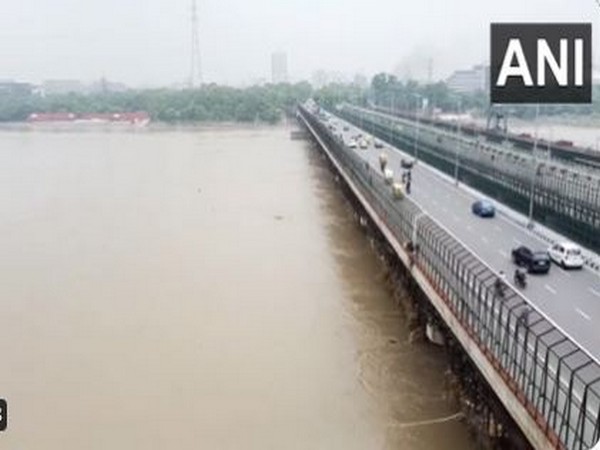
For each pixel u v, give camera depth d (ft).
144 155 550.36
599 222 180.34
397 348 155.22
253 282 203.92
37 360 150.00
